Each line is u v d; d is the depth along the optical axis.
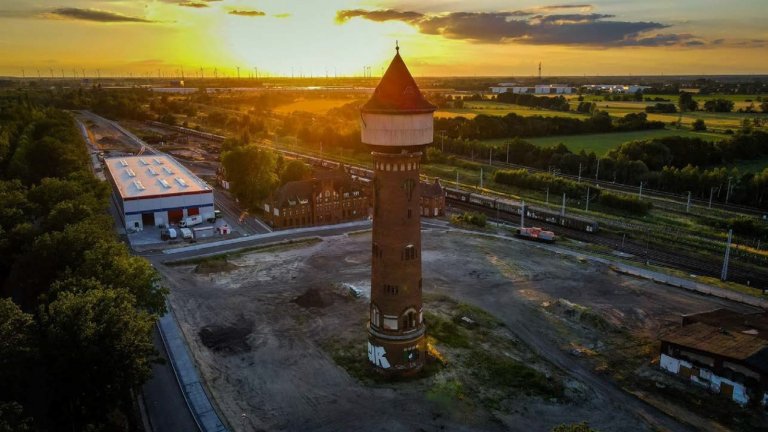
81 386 42.97
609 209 140.25
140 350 45.91
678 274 88.94
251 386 55.09
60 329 42.47
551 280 86.44
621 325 70.50
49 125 190.00
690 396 54.28
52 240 63.12
